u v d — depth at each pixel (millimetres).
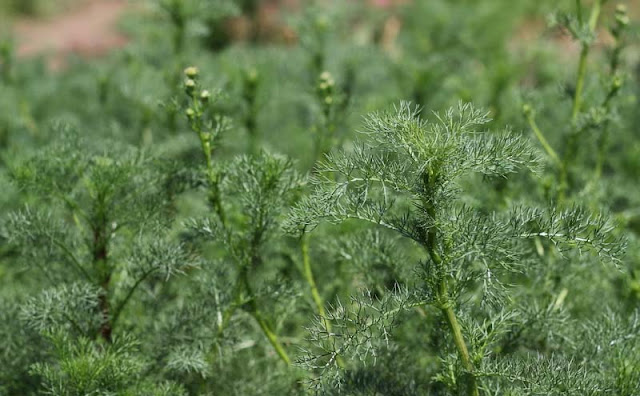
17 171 1263
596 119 1380
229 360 1305
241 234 1267
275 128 1776
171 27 1718
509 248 1150
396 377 1235
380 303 1131
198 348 1282
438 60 1825
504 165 1109
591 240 1118
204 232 1257
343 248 1315
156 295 1342
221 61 1741
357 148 1129
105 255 1272
